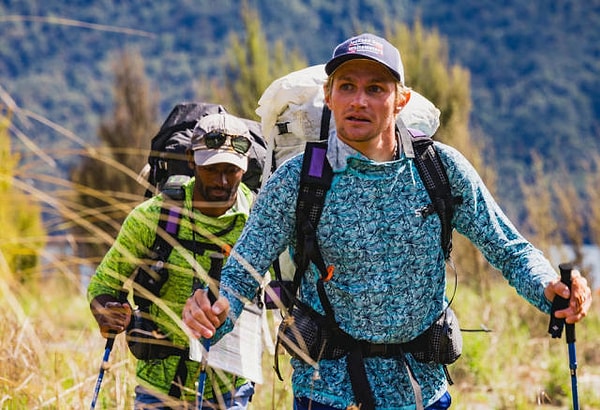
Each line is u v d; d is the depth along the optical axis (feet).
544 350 55.01
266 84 95.20
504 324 59.93
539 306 23.89
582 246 73.56
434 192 23.73
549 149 510.99
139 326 28.37
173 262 28.19
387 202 23.45
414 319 23.86
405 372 23.98
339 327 23.82
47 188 23.67
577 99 598.75
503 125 546.67
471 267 71.61
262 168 31.48
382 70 23.39
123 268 28.55
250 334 28.35
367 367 23.95
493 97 591.37
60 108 435.94
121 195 24.39
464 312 60.59
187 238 28.35
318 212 23.44
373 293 23.48
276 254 24.17
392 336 23.82
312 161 23.52
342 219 23.38
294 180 23.66
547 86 645.10
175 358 28.40
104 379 35.06
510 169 261.03
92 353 39.04
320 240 23.54
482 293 67.36
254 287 24.17
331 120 28.60
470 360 50.19
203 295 22.85
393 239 23.48
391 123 23.86
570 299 23.16
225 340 27.89
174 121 32.40
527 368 52.70
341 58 23.39
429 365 24.48
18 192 23.32
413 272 23.70
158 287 28.07
